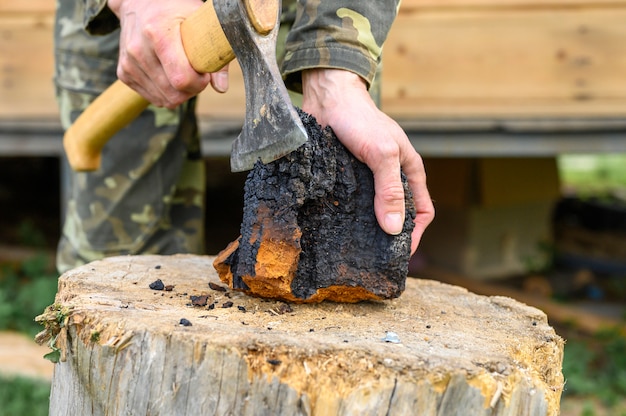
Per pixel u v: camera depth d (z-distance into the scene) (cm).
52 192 371
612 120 201
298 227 112
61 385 115
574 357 216
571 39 200
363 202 116
